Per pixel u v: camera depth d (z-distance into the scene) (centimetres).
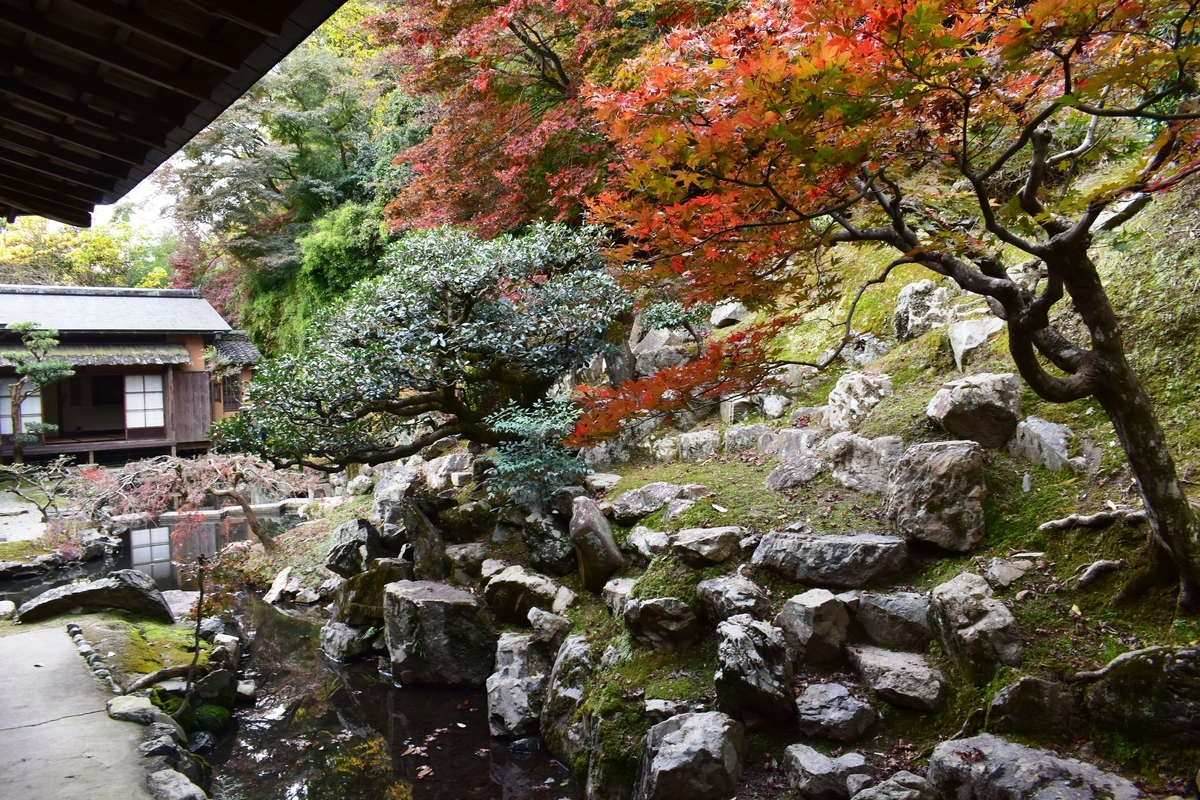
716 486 577
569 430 627
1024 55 215
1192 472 374
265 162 1917
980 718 335
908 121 272
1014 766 293
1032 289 526
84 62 285
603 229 750
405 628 614
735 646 388
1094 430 429
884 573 423
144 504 1099
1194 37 273
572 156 821
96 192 436
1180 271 454
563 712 488
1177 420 406
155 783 396
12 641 630
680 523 536
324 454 686
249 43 247
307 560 927
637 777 390
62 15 248
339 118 1944
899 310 637
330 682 636
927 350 583
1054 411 455
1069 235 278
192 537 1262
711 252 323
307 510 1177
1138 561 355
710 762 354
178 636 662
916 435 500
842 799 332
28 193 440
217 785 478
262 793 468
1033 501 423
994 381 468
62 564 1096
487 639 602
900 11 206
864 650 397
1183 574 315
